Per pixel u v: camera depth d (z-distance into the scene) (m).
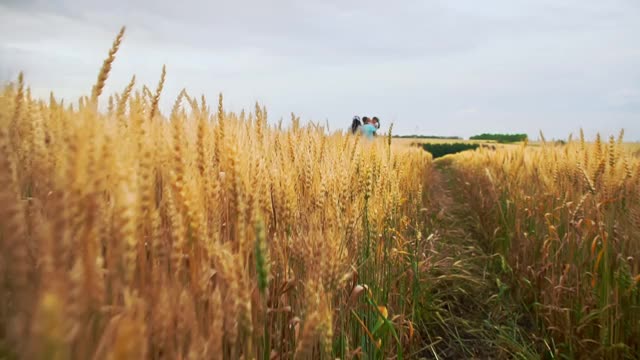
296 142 3.11
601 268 4.13
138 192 1.29
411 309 4.13
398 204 4.36
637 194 4.48
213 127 2.38
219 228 1.76
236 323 1.47
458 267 5.59
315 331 1.66
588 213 4.59
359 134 3.71
